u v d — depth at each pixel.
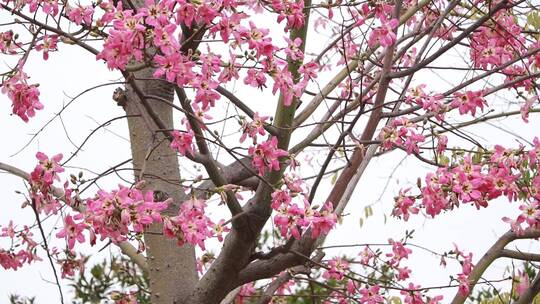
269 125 4.58
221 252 5.01
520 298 5.71
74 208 4.29
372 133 5.07
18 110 4.22
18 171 5.22
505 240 5.70
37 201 4.23
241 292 5.97
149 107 4.31
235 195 4.83
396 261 5.76
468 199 4.45
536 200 4.87
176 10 3.96
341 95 5.96
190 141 4.33
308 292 8.05
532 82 5.31
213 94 4.10
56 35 4.32
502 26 5.45
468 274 5.65
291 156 4.48
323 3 4.78
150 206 3.85
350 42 5.65
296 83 4.79
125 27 3.85
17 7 4.21
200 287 5.11
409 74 5.02
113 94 5.39
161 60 4.00
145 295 7.24
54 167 4.18
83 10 4.17
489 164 4.89
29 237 5.05
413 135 4.85
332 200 5.07
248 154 4.36
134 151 5.32
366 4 4.91
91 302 8.33
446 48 4.99
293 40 4.62
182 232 4.01
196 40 4.18
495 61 5.51
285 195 4.38
